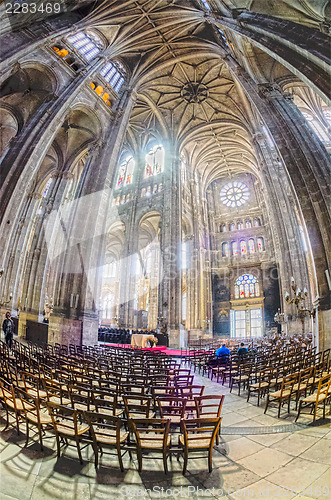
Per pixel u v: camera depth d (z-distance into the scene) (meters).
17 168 16.08
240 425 5.50
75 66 21.56
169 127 34.84
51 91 19.70
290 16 12.52
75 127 24.25
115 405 4.66
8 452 4.29
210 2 17.92
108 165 21.23
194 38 26.20
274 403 7.08
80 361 8.73
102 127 22.78
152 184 34.81
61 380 6.98
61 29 19.41
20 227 24.80
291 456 4.10
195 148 39.25
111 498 3.23
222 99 31.97
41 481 3.54
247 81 19.05
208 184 44.19
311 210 12.37
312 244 11.86
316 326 11.30
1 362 7.33
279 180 23.28
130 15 23.45
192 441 4.20
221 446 4.61
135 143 38.78
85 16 21.78
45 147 17.31
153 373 7.77
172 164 33.12
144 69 28.19
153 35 25.95
